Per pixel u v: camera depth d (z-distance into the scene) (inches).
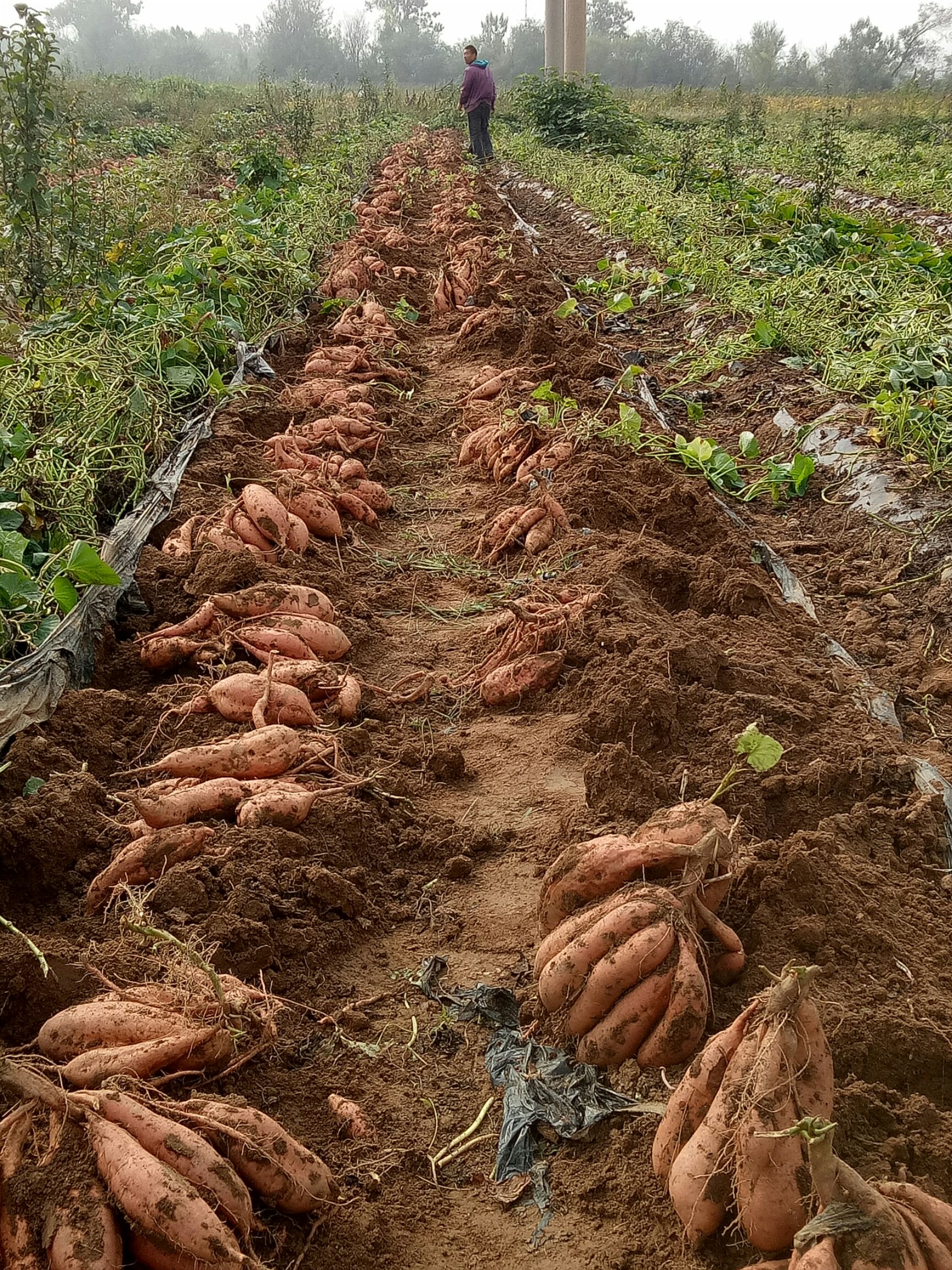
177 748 188.4
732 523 302.8
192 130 1283.2
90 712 191.0
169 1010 118.5
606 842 133.8
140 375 347.9
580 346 441.4
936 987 134.0
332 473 316.2
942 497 299.0
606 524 286.8
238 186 829.8
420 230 833.5
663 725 186.7
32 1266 89.1
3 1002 122.8
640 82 3193.9
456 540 303.9
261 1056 126.0
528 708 213.6
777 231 657.6
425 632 250.8
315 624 221.0
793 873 143.8
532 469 317.4
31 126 425.4
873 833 164.4
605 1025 124.6
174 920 142.3
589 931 125.8
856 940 138.9
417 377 455.2
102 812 166.4
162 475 302.4
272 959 141.3
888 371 370.9
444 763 190.5
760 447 382.6
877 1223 81.4
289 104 1368.1
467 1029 135.8
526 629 224.2
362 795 177.6
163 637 218.8
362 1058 130.3
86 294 441.4
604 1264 106.0
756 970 134.4
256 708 189.3
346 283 555.8
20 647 213.9
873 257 565.0
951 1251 86.4
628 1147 116.7
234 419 359.9
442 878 164.9
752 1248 101.6
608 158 1130.7
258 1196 104.2
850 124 1455.5
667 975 121.1
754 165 1066.1
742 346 454.0
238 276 495.5
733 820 163.8
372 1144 118.6
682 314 550.6
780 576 276.8
